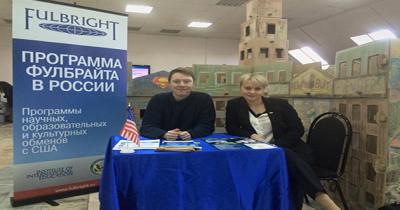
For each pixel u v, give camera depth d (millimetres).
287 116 2580
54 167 2818
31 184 2746
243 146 1985
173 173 1753
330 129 2523
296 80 3090
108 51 2961
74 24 2771
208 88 3311
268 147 1967
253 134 2432
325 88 2893
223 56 11922
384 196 2281
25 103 2621
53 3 2666
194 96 2566
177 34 11078
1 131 7387
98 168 3029
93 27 2867
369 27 7922
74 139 2877
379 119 2307
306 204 2781
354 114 2592
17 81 2572
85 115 2900
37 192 2779
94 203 2826
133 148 1869
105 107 2988
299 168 2105
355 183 2580
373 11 7281
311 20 8719
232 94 3363
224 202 1828
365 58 2434
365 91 2434
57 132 2791
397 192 2295
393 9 6859
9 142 5969
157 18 8609
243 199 1867
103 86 2963
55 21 2684
